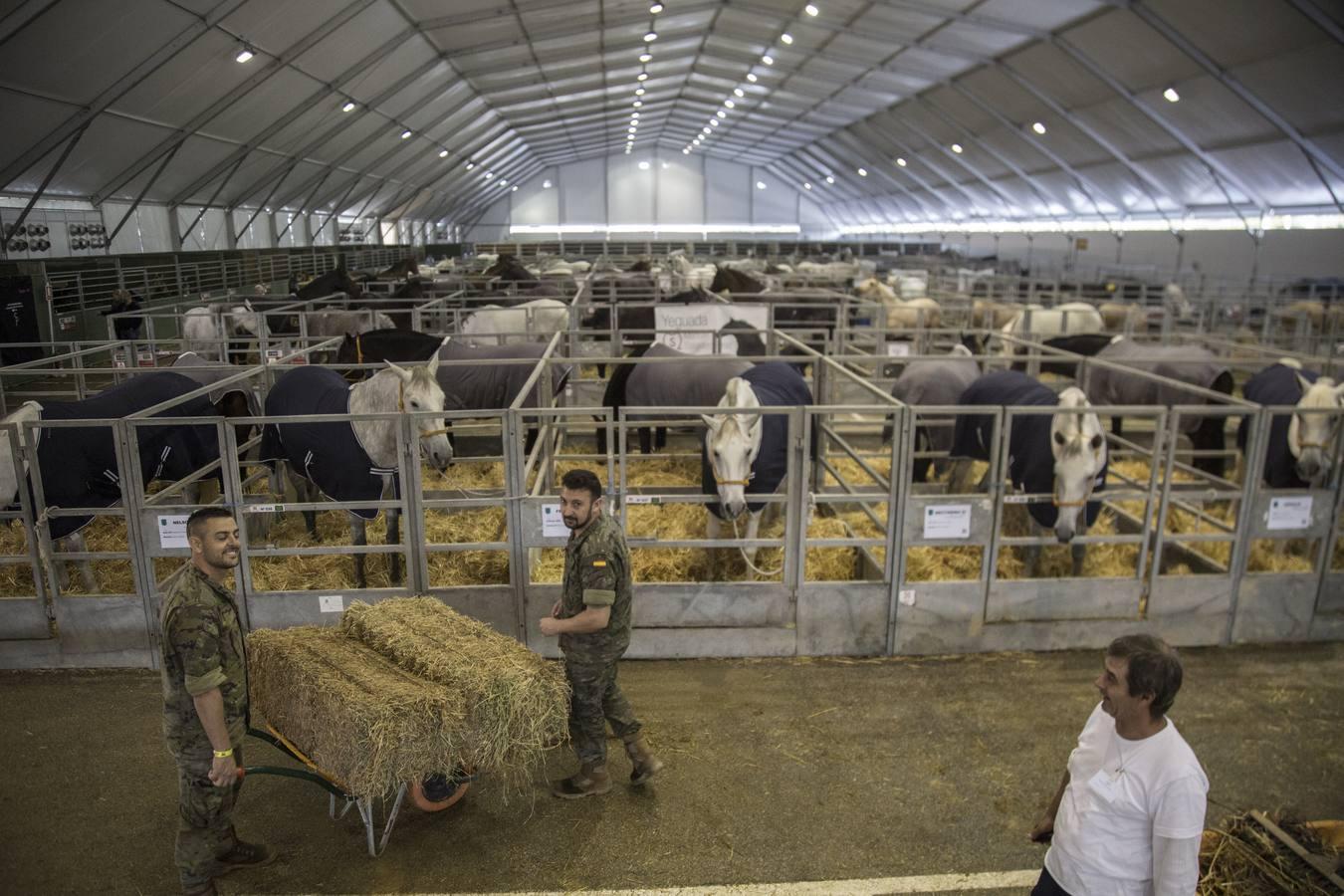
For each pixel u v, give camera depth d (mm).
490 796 4227
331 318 13344
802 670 5551
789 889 3650
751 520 6148
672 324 10523
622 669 5555
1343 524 7008
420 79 20391
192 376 8305
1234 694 5320
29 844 3861
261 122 17812
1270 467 7172
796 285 20000
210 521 3125
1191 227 26234
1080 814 2516
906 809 4188
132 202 17656
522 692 3559
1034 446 5992
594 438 9773
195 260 20812
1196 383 8914
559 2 17547
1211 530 7039
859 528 6863
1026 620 5793
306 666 3639
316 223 29172
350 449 5844
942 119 30078
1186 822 2305
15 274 14211
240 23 12734
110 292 16953
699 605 5609
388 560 5863
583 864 3777
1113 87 20469
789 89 32188
